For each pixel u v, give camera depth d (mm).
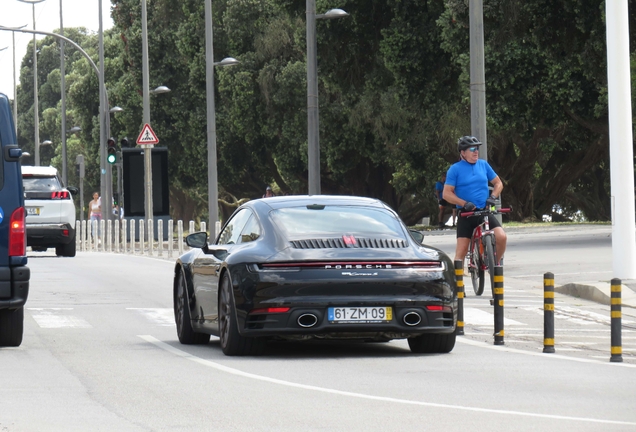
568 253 67438
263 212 31328
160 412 21344
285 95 148500
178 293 35000
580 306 44000
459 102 116062
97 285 56406
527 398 22984
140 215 116062
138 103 178875
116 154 120562
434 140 131750
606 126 105250
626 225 47469
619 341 29281
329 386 24781
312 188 81188
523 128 101125
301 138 148750
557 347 32688
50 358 30156
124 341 34625
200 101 169750
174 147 178875
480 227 43188
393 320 29094
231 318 29594
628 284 46188
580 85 98688
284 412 21281
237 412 21297
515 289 50312
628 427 19484
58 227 82875
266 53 152875
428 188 148250
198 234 33031
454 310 30016
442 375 26547
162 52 174625
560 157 149875
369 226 30766
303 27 118812
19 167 31750
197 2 163000
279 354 30906
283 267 28969
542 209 147500
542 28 88938
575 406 21953
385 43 109000
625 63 47250
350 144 144375
